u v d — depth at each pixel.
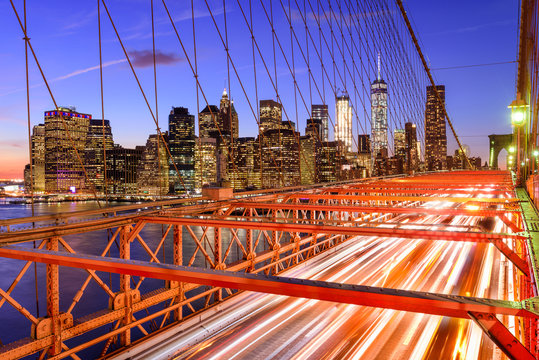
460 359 10.34
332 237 25.73
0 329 40.16
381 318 13.45
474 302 3.67
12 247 6.60
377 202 31.19
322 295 4.12
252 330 12.45
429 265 21.56
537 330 3.89
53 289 9.31
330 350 11.01
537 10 12.71
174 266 4.90
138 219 11.95
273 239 18.39
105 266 5.46
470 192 26.11
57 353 9.26
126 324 10.84
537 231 8.86
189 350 11.10
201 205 14.52
